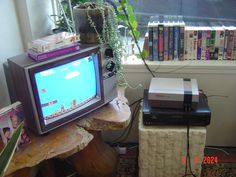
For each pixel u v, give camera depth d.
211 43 1.89
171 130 1.64
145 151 1.71
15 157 1.22
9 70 1.34
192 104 1.64
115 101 1.64
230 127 2.10
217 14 2.09
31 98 1.23
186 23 2.04
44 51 1.24
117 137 2.21
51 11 1.96
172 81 1.79
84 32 1.49
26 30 1.68
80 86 1.44
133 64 1.94
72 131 1.39
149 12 2.11
